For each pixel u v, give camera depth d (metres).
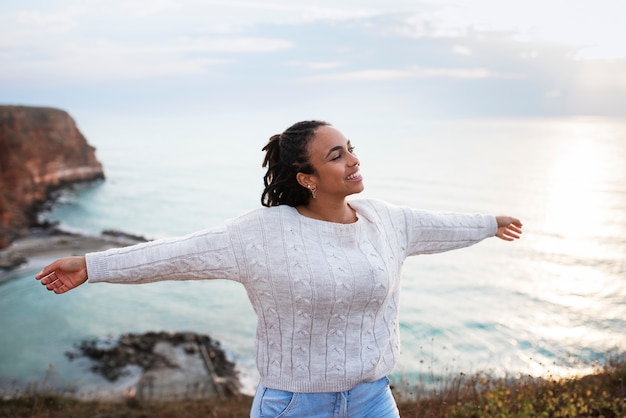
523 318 37.50
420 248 2.52
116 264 2.12
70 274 2.14
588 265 59.03
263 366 2.25
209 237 2.15
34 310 40.84
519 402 4.21
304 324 2.14
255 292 2.18
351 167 2.16
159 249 2.13
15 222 70.38
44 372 27.89
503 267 56.53
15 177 78.94
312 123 2.18
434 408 4.66
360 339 2.20
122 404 11.67
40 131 96.62
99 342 33.62
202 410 9.35
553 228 83.19
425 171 172.75
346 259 2.14
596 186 135.75
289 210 2.21
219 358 29.89
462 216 2.61
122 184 159.00
